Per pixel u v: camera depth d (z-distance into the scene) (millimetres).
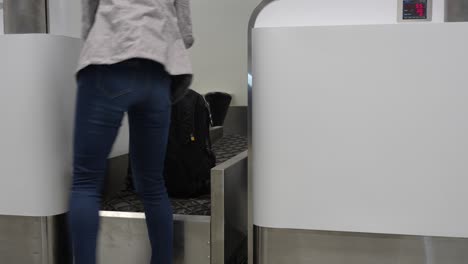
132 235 1523
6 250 1528
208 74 3611
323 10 1383
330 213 1343
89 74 1180
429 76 1275
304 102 1331
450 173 1286
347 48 1302
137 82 1197
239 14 3518
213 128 3018
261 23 1409
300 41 1321
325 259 1361
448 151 1282
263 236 1392
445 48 1265
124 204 1726
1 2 1630
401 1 1340
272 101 1348
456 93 1269
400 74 1285
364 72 1299
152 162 1318
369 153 1313
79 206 1188
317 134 1331
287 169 1354
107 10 1186
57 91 1496
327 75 1315
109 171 1915
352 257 1349
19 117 1468
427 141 1288
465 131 1272
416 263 1320
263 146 1366
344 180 1329
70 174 1573
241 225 1828
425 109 1283
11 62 1457
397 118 1295
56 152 1496
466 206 1286
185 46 1400
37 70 1449
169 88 1321
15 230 1515
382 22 1355
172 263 1405
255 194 1397
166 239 1350
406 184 1304
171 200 1799
